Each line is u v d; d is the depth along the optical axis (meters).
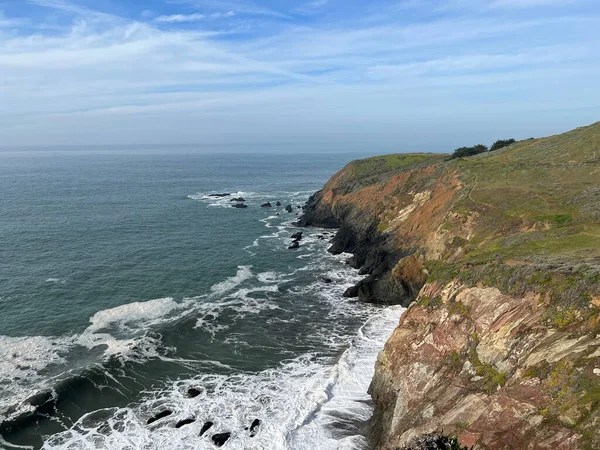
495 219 39.16
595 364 16.59
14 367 29.94
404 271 41.81
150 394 27.94
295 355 32.59
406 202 60.00
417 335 26.42
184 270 51.47
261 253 60.22
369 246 57.72
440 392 21.97
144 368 30.75
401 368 25.38
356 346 33.53
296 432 23.95
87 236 65.62
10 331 34.94
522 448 16.20
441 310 26.45
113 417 25.72
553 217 36.22
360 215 66.50
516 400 18.06
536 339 20.00
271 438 23.44
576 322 19.28
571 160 51.78
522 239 32.22
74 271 49.44
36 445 23.38
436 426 19.86
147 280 47.66
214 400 27.16
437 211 49.22
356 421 24.88
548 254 26.48
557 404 16.62
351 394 27.36
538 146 63.88
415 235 49.50
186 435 24.06
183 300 42.69
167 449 23.05
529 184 46.59
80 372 29.47
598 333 17.92
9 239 61.94
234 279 49.16
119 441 23.64
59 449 23.06
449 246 39.81
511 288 23.28
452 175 56.50
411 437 20.17
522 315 21.59
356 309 40.97
